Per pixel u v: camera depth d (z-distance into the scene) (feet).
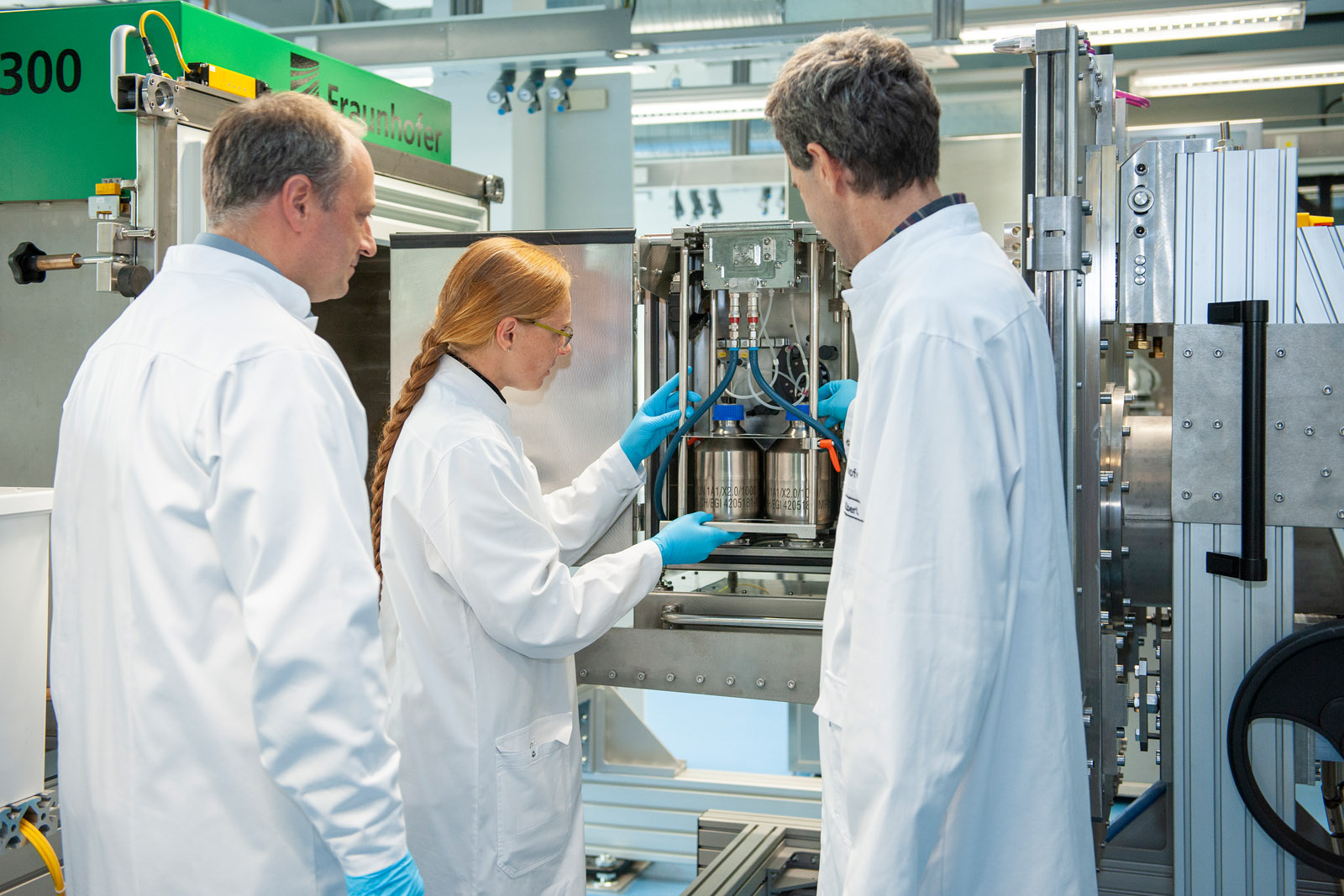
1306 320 4.44
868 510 3.11
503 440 4.86
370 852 3.30
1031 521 3.19
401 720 4.83
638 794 9.84
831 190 3.45
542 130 14.98
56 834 5.63
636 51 12.48
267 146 3.64
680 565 5.65
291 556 3.32
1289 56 13.23
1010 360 3.11
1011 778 3.21
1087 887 3.35
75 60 6.17
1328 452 4.27
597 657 5.84
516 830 4.82
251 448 3.35
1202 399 4.39
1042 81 4.20
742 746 12.96
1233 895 4.53
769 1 12.48
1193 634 4.50
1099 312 4.39
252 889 3.42
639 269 6.07
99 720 3.54
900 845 2.89
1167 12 11.03
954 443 2.98
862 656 3.05
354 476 3.60
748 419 6.17
